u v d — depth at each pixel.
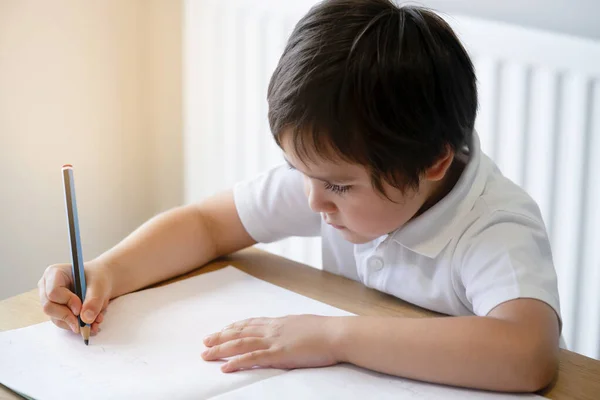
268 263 0.94
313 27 0.74
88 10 1.56
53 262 1.61
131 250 0.87
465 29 1.29
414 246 0.83
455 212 0.82
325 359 0.71
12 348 0.73
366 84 0.69
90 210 1.66
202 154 1.67
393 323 0.71
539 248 0.80
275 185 0.96
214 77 1.60
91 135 1.62
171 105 1.73
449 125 0.74
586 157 1.22
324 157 0.72
